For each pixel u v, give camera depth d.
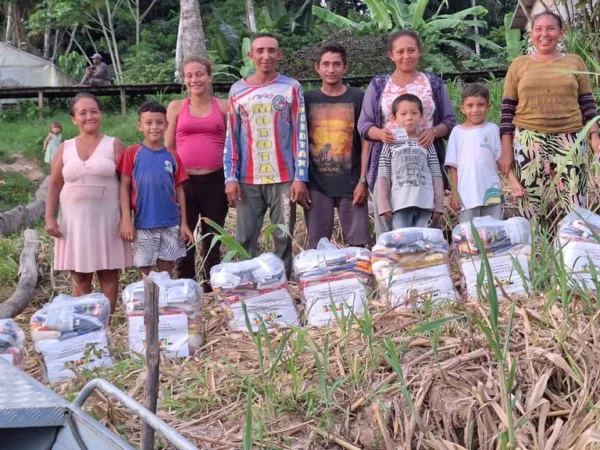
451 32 17.06
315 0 23.72
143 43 20.16
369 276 3.69
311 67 12.48
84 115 3.93
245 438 2.40
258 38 4.16
